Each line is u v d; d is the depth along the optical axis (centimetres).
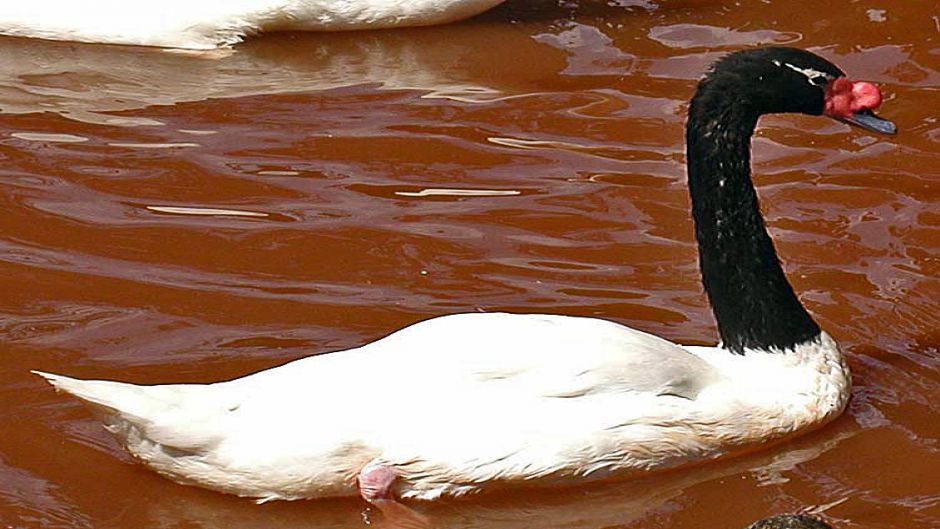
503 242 1318
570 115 1558
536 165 1457
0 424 1052
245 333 1176
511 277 1264
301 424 944
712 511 989
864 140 1520
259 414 945
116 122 1527
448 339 978
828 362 1064
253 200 1380
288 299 1223
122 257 1279
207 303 1215
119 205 1365
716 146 1052
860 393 1105
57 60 1664
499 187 1414
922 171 1460
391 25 1739
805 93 1064
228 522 964
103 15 1689
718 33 1742
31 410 1068
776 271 1057
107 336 1166
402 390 956
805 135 1532
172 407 934
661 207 1384
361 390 955
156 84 1619
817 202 1403
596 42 1722
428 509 976
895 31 1745
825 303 1232
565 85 1625
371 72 1656
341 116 1552
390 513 959
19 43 1698
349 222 1344
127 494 985
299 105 1577
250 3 1695
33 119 1527
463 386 962
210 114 1551
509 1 1816
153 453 948
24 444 1032
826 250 1320
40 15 1688
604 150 1488
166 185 1403
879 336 1184
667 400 998
